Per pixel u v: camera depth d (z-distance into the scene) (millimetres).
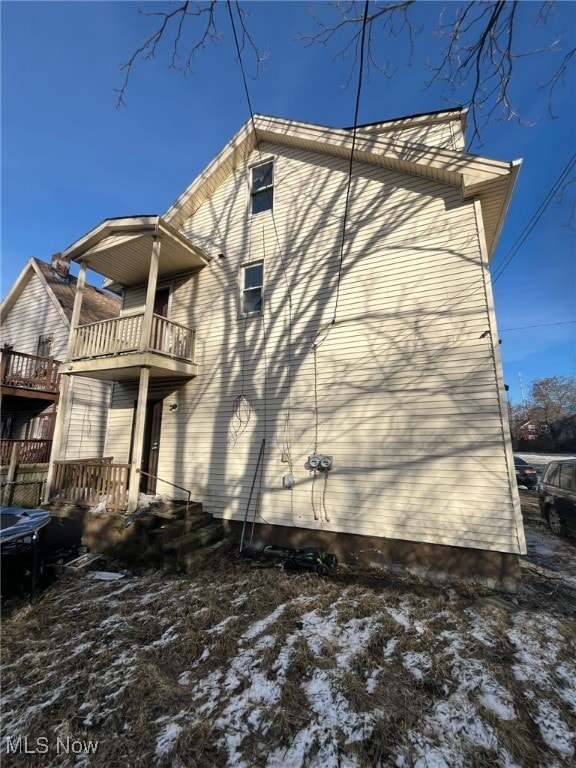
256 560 6000
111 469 6875
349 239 6938
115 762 2318
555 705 2705
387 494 5773
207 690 2916
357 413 6262
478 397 5414
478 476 5227
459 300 5809
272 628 3777
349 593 4668
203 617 4008
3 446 11328
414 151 6246
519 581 4816
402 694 2812
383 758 2283
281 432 6895
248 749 2377
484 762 2244
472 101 3646
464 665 3133
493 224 6926
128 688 2916
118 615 4180
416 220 6379
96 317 14094
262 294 7707
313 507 6301
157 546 5766
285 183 7949
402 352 6082
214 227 8766
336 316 6789
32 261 14891
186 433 7922
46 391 12211
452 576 5145
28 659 3412
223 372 7809
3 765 2344
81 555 6172
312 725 2535
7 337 15125
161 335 7824
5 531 4586
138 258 8375
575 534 6895
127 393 8969
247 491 6973
